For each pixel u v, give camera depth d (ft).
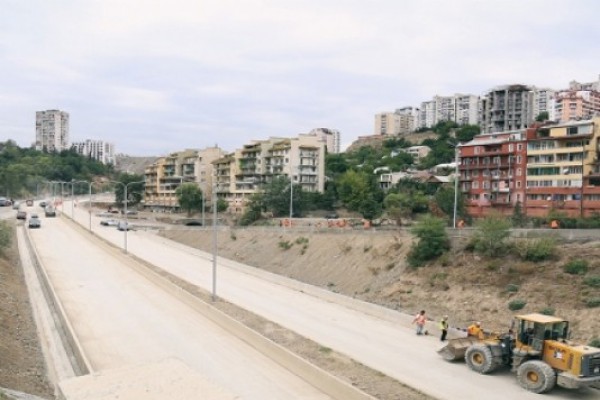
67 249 244.83
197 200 468.75
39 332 112.57
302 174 443.73
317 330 118.83
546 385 80.74
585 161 262.88
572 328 108.78
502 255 144.56
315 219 350.23
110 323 118.93
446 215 283.59
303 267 203.21
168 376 66.18
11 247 234.38
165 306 135.95
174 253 254.68
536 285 127.34
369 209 305.53
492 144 305.32
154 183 604.49
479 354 91.35
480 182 311.47
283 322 125.49
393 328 121.70
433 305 138.51
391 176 455.63
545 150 278.67
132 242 294.66
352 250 192.54
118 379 65.31
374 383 82.48
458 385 85.46
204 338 108.17
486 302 129.90
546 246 136.36
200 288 163.53
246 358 95.96
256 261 230.07
